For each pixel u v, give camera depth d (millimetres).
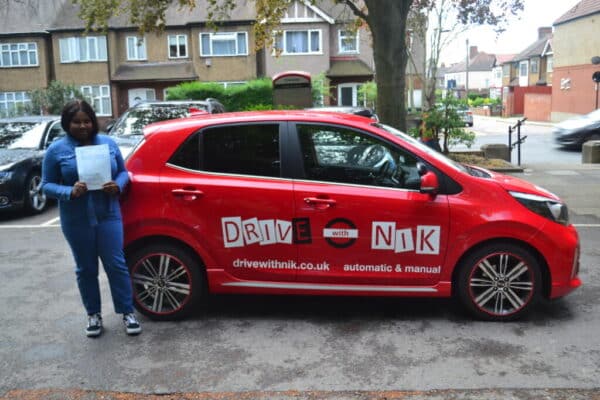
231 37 35000
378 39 12969
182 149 4918
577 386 3826
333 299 5523
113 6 14203
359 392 3799
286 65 35625
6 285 6113
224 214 4809
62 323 5059
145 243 4980
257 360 4289
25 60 35938
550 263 4785
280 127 4887
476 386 3846
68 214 4477
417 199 4715
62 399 3777
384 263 4793
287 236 4801
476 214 4703
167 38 35938
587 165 15000
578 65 37188
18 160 9773
